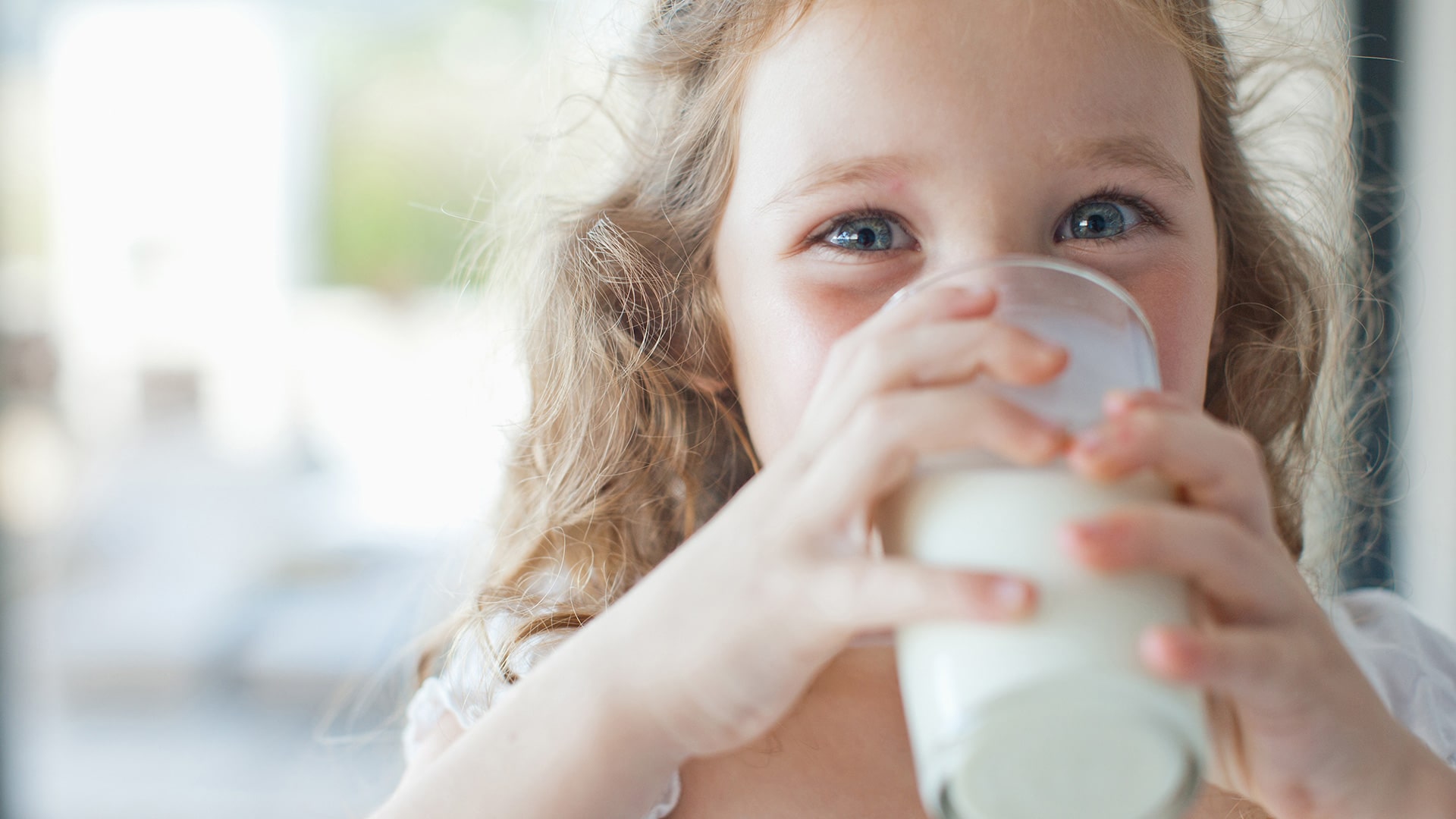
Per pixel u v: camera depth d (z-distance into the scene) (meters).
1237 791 0.64
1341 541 1.28
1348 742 0.57
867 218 0.78
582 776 0.62
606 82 1.16
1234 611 0.53
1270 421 1.08
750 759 0.77
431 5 2.52
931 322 0.55
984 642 0.49
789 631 0.53
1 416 2.50
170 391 2.78
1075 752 0.49
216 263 2.75
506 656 0.88
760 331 0.83
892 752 0.77
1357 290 1.32
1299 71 1.20
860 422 0.52
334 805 2.32
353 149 2.65
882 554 0.56
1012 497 0.50
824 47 0.78
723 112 0.91
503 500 1.13
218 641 2.68
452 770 0.65
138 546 2.89
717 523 0.58
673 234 1.01
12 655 2.46
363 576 2.71
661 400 1.00
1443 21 1.63
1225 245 1.04
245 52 2.66
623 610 0.63
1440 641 1.04
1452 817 0.59
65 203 2.63
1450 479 1.63
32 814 2.35
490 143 1.54
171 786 2.41
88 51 2.64
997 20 0.75
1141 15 0.79
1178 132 0.81
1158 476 0.52
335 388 2.74
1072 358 0.55
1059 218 0.77
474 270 1.29
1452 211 1.63
